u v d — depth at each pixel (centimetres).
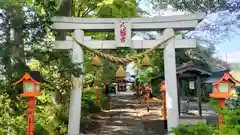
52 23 579
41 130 545
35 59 541
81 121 707
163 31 606
